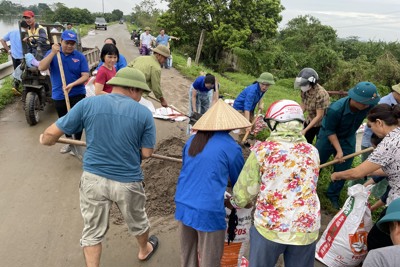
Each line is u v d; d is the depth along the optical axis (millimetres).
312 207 2096
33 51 6648
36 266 2906
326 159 4113
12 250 3072
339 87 22875
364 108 3467
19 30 7027
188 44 27516
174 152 4875
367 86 3318
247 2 25031
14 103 7266
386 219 1710
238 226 2549
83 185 2434
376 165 2502
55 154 5051
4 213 3600
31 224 3447
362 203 2832
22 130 5867
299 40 36031
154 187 4066
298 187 2068
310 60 29016
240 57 26047
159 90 4727
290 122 2107
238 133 5914
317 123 4289
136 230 2748
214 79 5137
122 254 3123
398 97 3748
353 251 2838
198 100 5602
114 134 2354
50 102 6852
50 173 4496
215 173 2252
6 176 4348
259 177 2160
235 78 21828
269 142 2148
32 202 3828
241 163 2355
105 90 4375
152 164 4500
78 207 3785
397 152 2412
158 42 14656
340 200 4219
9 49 7730
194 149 2348
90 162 2410
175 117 7098
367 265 1493
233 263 2701
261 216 2148
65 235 3314
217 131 2355
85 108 2369
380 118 2598
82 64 4684
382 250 1488
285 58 28203
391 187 2607
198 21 25234
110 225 3510
